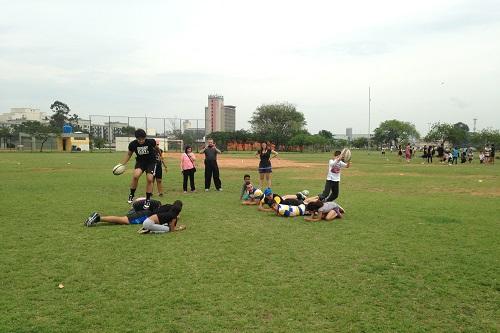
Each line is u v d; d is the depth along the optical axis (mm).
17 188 16281
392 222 9906
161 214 8633
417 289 5480
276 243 7789
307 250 7301
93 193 14875
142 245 7543
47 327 4285
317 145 93250
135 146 11602
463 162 43531
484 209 11930
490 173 27234
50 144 75688
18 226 9039
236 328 4324
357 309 4832
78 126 111688
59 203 12406
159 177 14523
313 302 5012
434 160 48031
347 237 8305
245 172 26922
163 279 5738
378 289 5461
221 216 10586
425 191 16719
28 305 4840
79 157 45281
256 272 6078
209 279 5754
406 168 32750
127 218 9352
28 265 6293
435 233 8695
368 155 67500
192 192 15906
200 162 37938
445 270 6238
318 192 16219
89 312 4664
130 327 4312
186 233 8586
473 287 5566
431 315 4715
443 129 77125
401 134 121875
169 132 77188
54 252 7000
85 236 8172
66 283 5559
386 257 6887
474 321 4582
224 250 7262
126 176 22312
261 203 11430
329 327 4375
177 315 4605
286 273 6051
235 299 5062
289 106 107750
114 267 6242
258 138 88562
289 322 4477
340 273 6070
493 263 6590
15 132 76875
